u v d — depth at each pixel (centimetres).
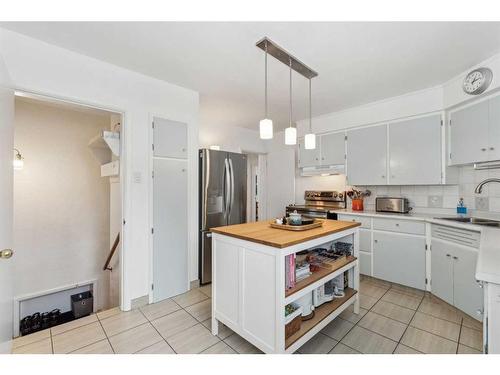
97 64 215
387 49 198
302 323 174
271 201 505
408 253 277
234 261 178
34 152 316
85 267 352
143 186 245
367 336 192
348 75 246
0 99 143
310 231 186
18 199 305
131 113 237
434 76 249
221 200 324
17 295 303
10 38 175
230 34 178
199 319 220
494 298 91
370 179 333
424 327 204
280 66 229
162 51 202
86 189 354
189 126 283
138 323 212
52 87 192
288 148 473
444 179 271
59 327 206
